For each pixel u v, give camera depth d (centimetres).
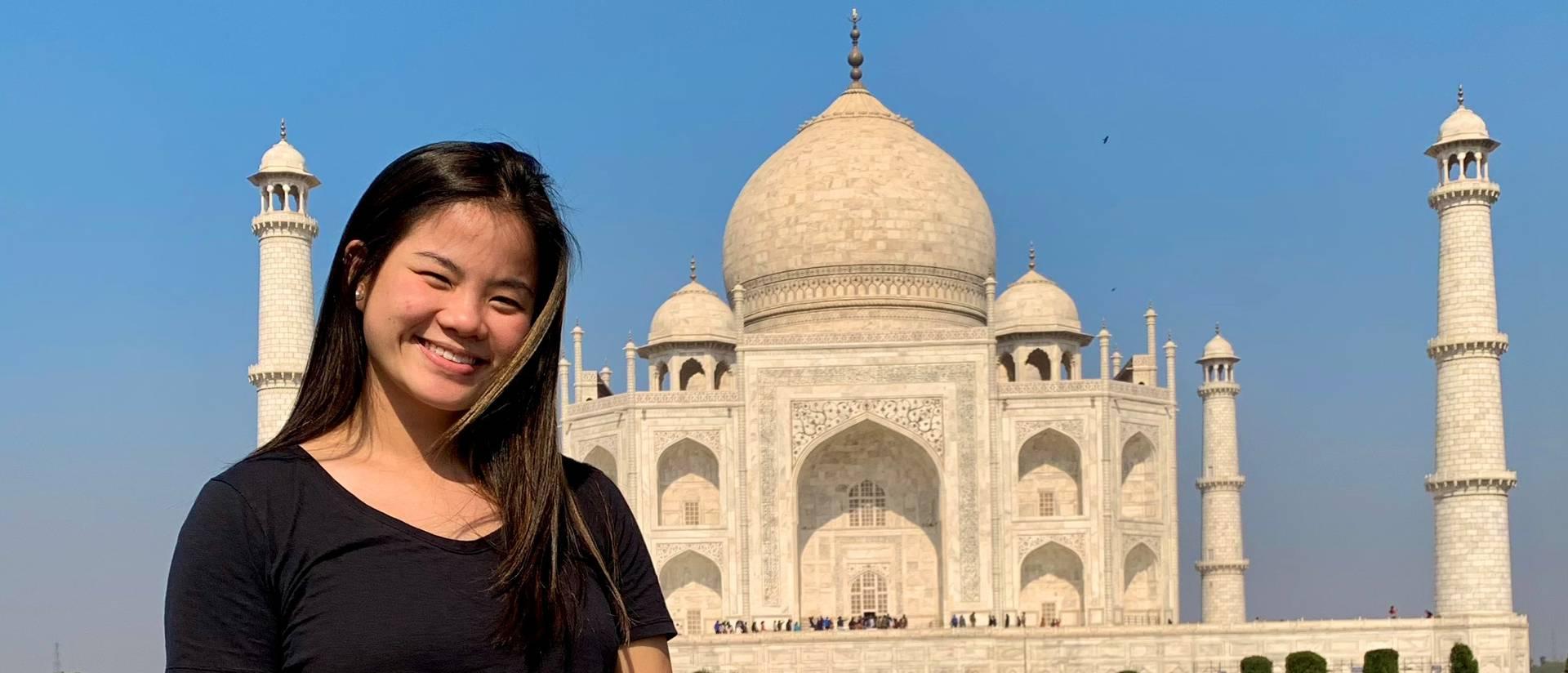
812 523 14325
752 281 16038
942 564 13662
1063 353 15338
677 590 13938
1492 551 12138
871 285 15438
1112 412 13725
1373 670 11144
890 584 14200
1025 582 13888
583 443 14450
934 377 13800
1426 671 11519
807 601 14225
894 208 15562
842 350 13888
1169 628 11712
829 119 16675
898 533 14250
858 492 14375
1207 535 15888
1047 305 15188
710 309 15200
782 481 13738
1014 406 13762
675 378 15025
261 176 12556
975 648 11806
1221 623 11962
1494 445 12231
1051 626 12169
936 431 13750
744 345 13938
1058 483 14000
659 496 14038
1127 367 15238
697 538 13675
